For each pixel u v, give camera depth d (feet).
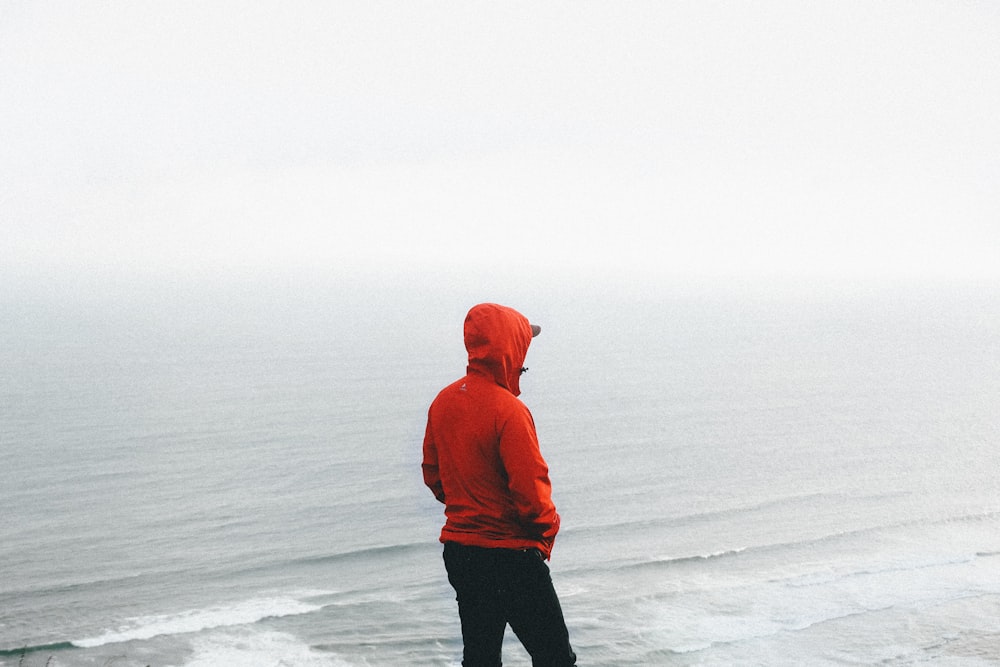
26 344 568.82
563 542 177.27
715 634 108.27
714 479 242.99
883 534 177.58
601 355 557.33
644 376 466.70
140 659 113.91
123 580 153.17
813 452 284.20
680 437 308.19
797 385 446.19
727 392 418.72
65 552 171.83
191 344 593.42
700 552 164.55
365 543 177.99
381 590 142.41
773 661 97.55
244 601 138.41
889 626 106.83
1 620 131.23
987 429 329.31
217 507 209.26
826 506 209.67
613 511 206.90
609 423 334.03
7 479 232.32
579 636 109.29
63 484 229.66
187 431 306.96
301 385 419.95
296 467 253.85
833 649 99.45
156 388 401.29
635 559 159.43
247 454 271.69
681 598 127.34
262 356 534.37
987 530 180.24
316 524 194.70
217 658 113.50
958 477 246.06
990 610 113.09
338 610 130.93
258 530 189.57
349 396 388.57
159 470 248.52
